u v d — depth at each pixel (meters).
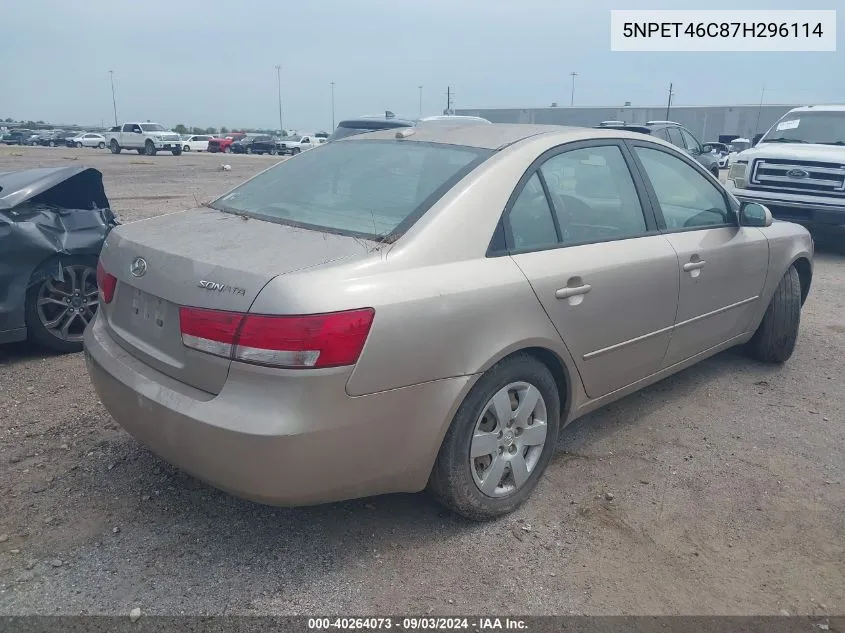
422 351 2.64
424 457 2.79
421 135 3.63
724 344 4.62
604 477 3.58
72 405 4.16
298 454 2.45
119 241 3.15
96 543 2.90
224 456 2.48
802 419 4.34
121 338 3.02
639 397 4.61
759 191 10.23
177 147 42.00
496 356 2.87
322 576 2.76
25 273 4.68
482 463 3.05
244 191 3.68
